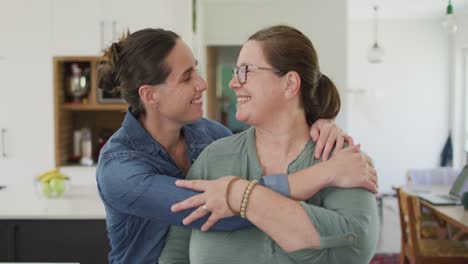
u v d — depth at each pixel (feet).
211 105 17.89
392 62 24.27
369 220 3.30
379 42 24.25
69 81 13.83
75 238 8.71
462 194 11.87
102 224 8.70
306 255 3.17
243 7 17.28
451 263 10.96
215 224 3.39
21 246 8.73
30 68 13.28
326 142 3.54
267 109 3.44
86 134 13.96
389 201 23.89
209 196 3.32
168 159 4.25
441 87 24.00
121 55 4.15
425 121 24.30
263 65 3.39
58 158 13.41
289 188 3.29
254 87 3.40
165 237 4.04
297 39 3.45
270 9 17.22
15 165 13.44
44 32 13.21
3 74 13.32
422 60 24.07
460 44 22.91
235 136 3.87
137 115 4.39
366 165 3.36
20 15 13.21
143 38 4.08
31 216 8.52
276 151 3.61
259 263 3.35
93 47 13.19
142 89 4.09
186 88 4.14
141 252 4.09
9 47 13.26
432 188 13.85
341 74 17.13
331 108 3.85
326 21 17.08
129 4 13.03
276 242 3.24
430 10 21.47
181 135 4.76
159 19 12.97
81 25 13.17
